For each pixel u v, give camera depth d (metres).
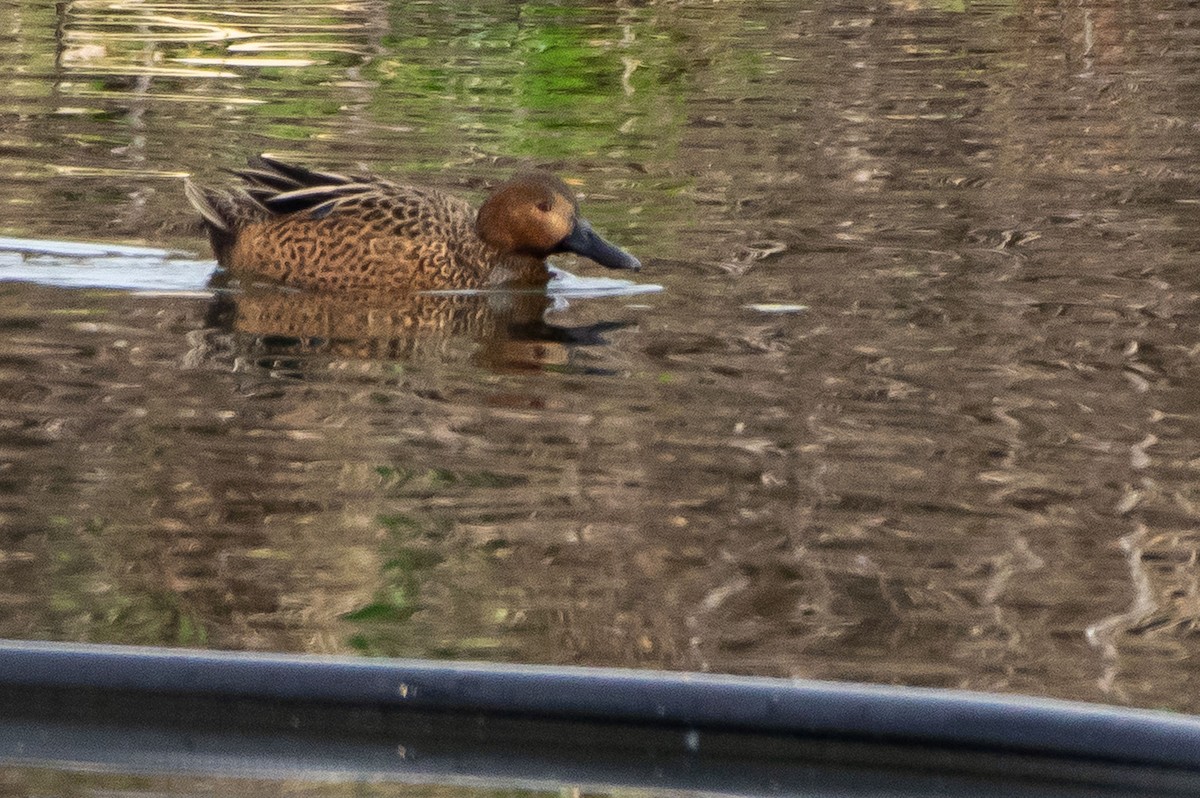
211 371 11.69
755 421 10.68
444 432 10.43
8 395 10.95
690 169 18.64
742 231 15.92
